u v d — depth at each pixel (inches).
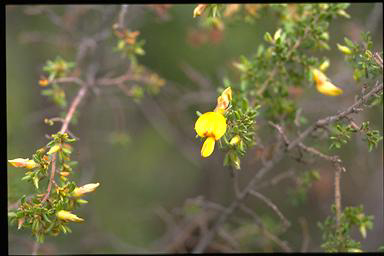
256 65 235.0
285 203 418.6
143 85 370.0
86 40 321.7
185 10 405.4
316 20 234.5
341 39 391.9
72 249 391.9
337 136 197.5
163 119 431.5
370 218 213.2
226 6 264.2
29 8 354.9
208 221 347.9
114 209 437.4
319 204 405.7
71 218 169.6
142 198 452.8
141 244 422.3
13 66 430.3
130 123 461.7
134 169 463.5
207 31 377.1
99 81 291.7
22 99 427.5
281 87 235.5
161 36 426.9
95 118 428.8
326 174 391.2
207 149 161.6
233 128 169.9
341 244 209.9
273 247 347.9
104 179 447.5
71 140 182.4
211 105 418.6
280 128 217.0
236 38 412.2
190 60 432.5
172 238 363.6
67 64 271.9
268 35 225.8
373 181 397.1
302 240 401.7
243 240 328.2
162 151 474.0
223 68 406.9
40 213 170.2
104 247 397.7
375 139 191.3
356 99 205.5
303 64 226.8
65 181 183.5
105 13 323.0
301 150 224.5
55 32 437.1
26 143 403.2
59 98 268.5
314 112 381.7
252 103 235.5
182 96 394.3
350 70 359.3
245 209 263.9
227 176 425.1
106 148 454.0
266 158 267.6
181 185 462.9
